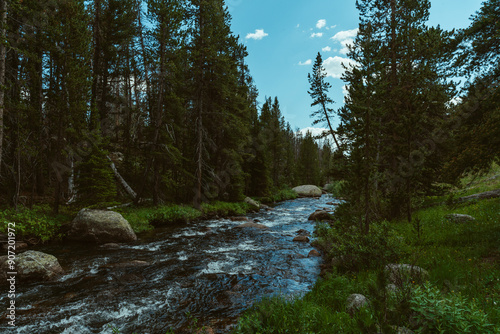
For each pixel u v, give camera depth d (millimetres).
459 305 3607
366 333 3230
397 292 3986
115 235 13188
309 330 4438
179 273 9078
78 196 17422
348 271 7844
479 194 14688
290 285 8023
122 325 5789
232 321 5887
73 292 7410
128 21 23125
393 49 15758
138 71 24438
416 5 16516
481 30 7695
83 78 14898
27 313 6234
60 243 12734
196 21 21016
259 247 12711
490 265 6305
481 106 7406
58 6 14648
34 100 16250
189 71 22078
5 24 11758
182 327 5676
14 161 15234
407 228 10812
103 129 21688
